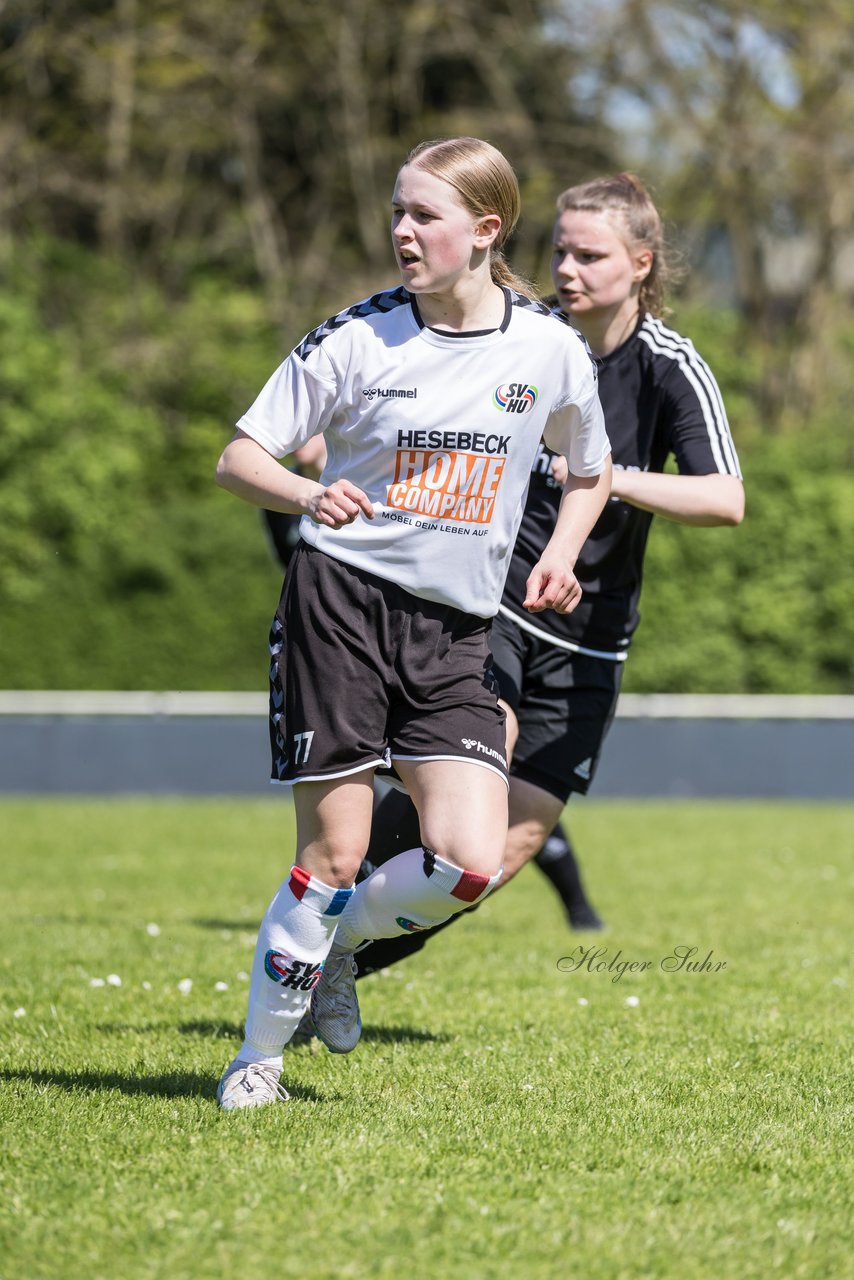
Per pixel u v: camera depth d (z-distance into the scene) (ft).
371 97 311.68
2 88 299.58
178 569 263.70
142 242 339.36
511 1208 35.14
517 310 40.88
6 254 296.71
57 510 260.83
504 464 40.63
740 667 257.55
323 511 38.86
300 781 40.73
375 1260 31.76
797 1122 43.39
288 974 42.16
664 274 56.59
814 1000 64.13
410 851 42.88
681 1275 31.53
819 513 259.80
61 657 261.65
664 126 285.43
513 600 54.13
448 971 71.10
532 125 298.15
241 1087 43.24
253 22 292.61
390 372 39.91
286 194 331.77
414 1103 44.57
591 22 285.43
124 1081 46.91
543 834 54.65
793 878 114.52
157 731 211.61
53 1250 32.17
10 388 261.24
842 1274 31.94
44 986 64.80
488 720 41.81
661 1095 46.37
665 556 256.32
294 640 41.14
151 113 302.66
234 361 302.66
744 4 275.18
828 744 210.18
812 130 282.77
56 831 150.92
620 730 211.41
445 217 39.01
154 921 88.94
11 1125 41.22
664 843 141.59
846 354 305.32
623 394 55.06
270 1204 34.83
